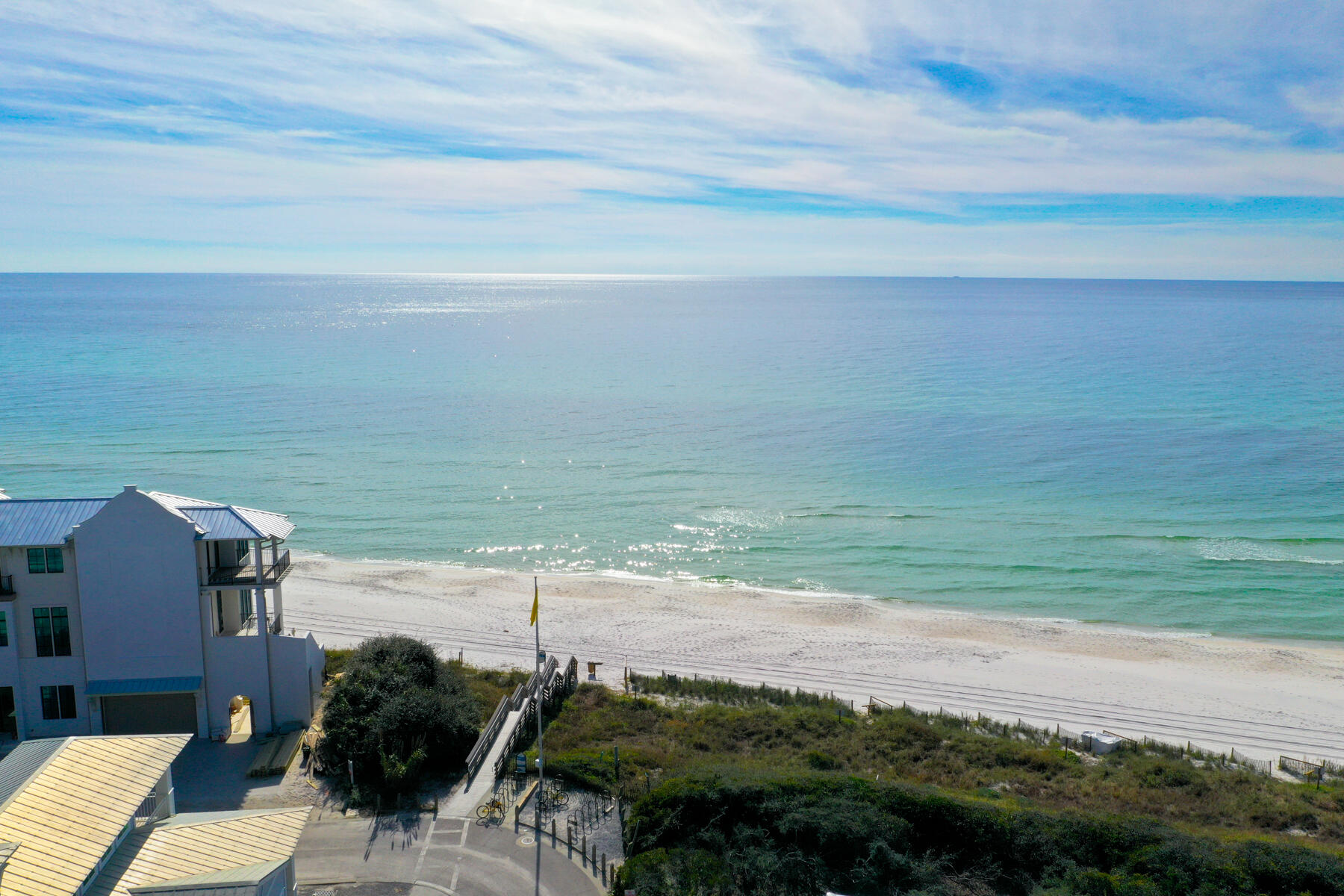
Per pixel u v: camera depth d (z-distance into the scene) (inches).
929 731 1493.6
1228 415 4889.3
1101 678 1882.4
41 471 3506.4
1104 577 2559.1
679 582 2522.1
